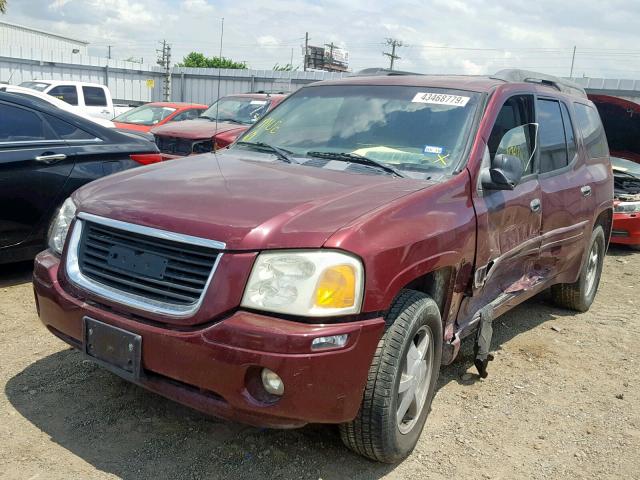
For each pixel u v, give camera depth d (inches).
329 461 123.3
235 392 101.0
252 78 1154.7
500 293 169.0
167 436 127.0
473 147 144.9
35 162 206.4
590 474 128.0
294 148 158.9
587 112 227.6
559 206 183.6
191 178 131.6
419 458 128.0
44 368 151.8
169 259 108.4
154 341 105.4
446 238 124.1
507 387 165.0
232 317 101.2
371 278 105.7
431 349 128.9
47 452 118.1
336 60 2290.8
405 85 167.3
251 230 104.1
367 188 125.6
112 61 1173.1
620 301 262.2
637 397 165.5
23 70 1069.1
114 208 118.0
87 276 117.9
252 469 118.5
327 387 101.8
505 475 125.2
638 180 389.1
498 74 178.9
